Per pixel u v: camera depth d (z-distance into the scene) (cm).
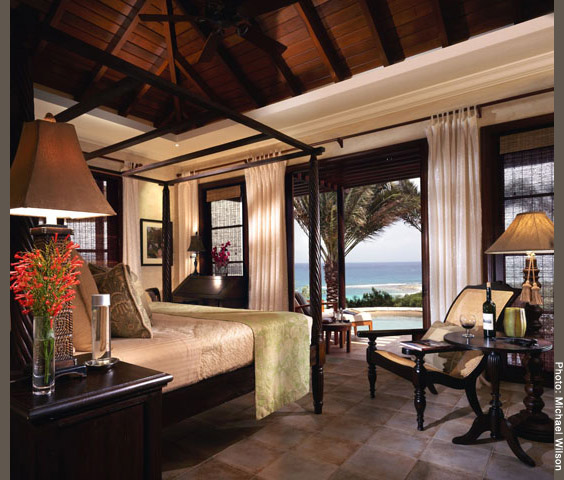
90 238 568
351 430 264
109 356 152
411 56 401
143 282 633
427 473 208
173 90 202
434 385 366
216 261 611
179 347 200
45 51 411
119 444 127
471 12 356
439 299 409
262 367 247
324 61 430
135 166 614
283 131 543
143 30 443
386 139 466
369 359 335
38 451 107
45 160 140
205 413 298
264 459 225
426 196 436
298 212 1291
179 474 208
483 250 395
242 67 476
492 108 395
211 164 651
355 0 377
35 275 119
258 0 275
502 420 237
